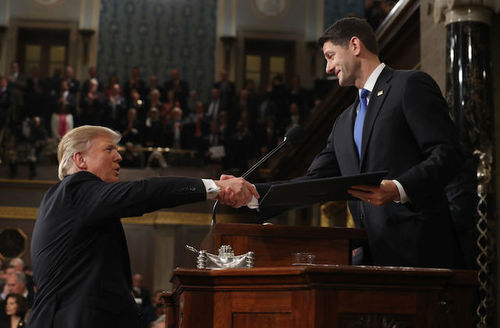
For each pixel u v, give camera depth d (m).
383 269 2.05
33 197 12.97
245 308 2.15
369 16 10.70
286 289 2.10
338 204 9.84
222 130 13.82
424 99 2.74
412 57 6.62
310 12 17.11
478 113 4.82
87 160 2.59
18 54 16.81
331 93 8.88
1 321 5.72
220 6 17.25
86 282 2.31
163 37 17.12
